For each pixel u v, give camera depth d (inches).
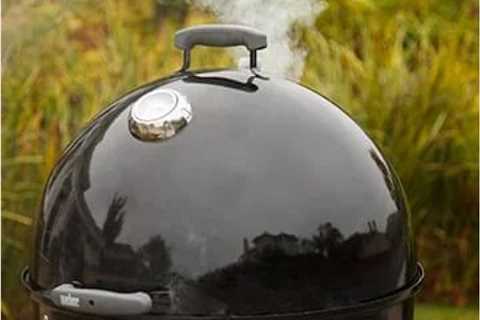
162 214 62.6
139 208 63.1
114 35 182.4
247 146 64.1
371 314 66.4
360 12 201.6
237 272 61.7
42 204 70.9
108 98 165.0
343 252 64.1
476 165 173.9
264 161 63.7
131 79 169.3
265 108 67.0
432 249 175.8
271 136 65.0
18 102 160.7
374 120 170.7
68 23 194.1
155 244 62.3
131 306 62.0
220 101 67.0
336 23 199.6
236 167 63.2
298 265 62.6
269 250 62.0
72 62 178.2
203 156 63.7
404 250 69.7
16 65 171.3
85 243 64.9
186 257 61.9
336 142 67.3
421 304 174.2
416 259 74.2
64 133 159.6
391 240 67.8
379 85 174.4
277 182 63.1
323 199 63.9
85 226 65.1
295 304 62.7
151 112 65.9
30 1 182.7
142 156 64.9
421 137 171.8
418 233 173.6
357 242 64.8
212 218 61.9
